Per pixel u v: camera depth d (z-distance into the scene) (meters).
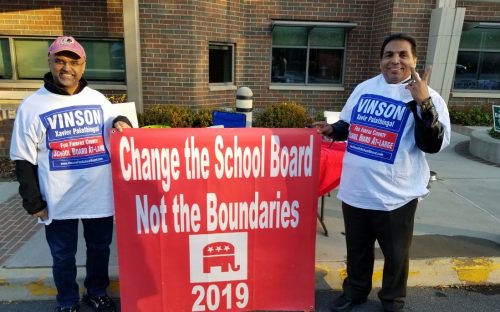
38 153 2.62
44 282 3.27
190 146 2.65
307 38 10.12
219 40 9.17
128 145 2.61
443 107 2.56
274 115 7.66
